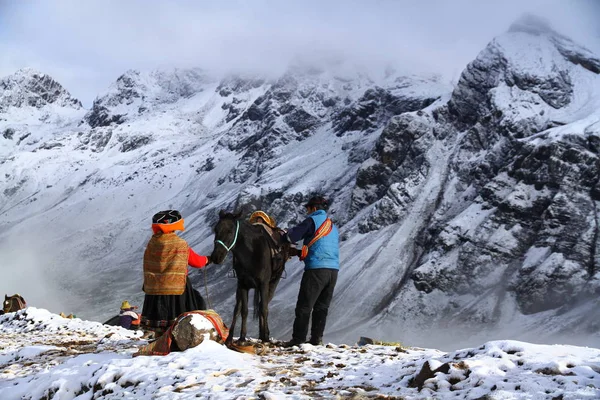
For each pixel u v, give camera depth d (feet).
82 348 41.19
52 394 27.37
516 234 545.44
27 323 61.67
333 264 39.29
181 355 28.73
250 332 475.31
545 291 477.36
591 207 533.55
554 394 19.02
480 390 20.36
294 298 533.14
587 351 23.32
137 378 25.91
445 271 526.98
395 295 548.72
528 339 427.74
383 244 628.28
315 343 39.55
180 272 33.12
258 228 37.81
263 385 24.20
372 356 31.89
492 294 497.46
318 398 21.83
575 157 558.15
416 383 23.15
